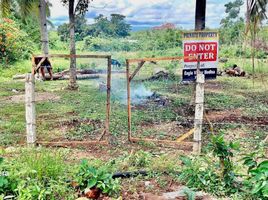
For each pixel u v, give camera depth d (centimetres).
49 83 1284
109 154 526
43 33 1264
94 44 2280
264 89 1155
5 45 1822
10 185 356
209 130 653
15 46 1877
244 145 566
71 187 379
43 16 1259
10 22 2000
